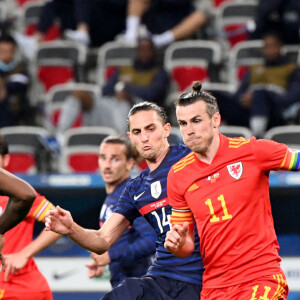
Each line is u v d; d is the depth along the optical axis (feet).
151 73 137.80
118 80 139.95
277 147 59.88
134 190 67.15
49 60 153.69
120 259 74.90
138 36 144.46
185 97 60.13
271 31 138.10
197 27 154.30
